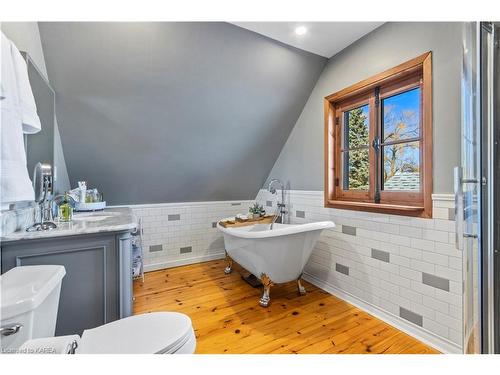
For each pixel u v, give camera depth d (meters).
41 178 1.76
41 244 1.43
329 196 2.60
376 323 2.02
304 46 2.35
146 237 3.36
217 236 3.84
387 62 1.99
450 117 1.62
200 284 2.86
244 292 2.64
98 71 2.01
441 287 1.67
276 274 2.35
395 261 1.95
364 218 2.21
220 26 1.99
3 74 1.09
